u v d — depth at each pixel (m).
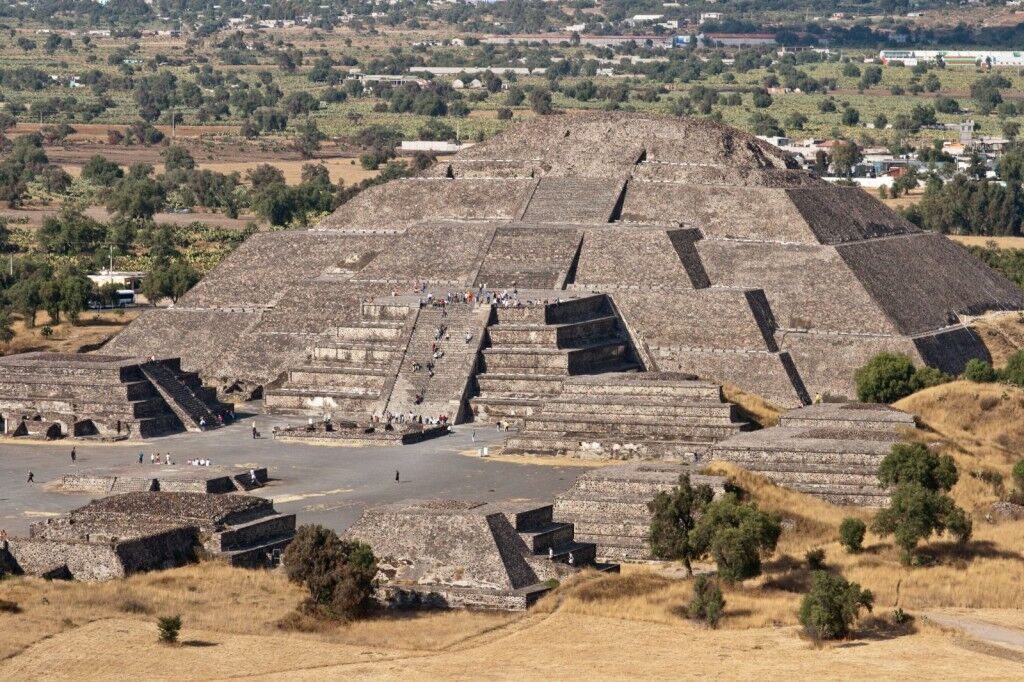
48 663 199.50
